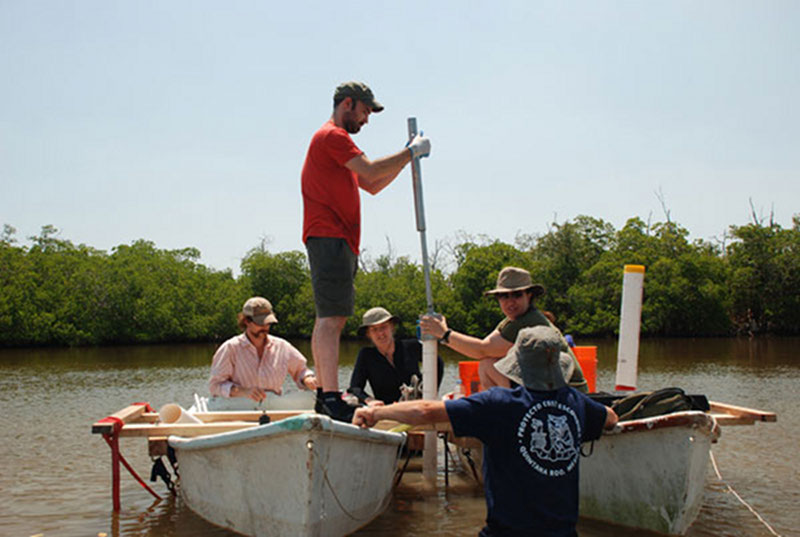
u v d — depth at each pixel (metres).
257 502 4.16
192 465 4.66
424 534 4.52
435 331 5.18
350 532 4.48
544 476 2.92
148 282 52.91
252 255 63.84
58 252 62.16
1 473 6.48
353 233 4.76
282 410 6.07
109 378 19.00
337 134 4.56
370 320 6.39
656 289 49.53
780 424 9.01
